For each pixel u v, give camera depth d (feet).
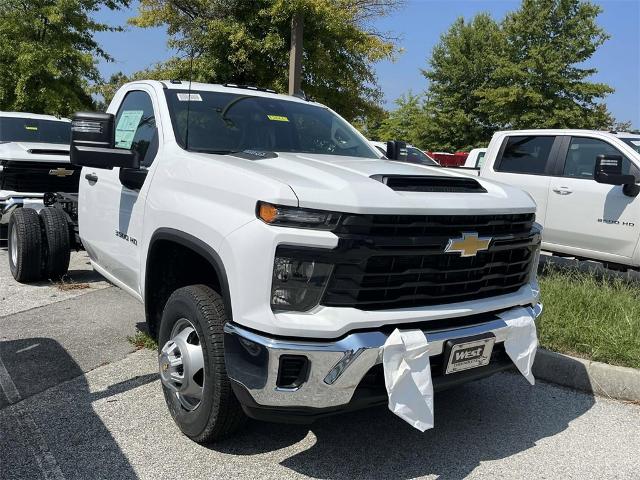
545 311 16.78
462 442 11.59
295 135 14.20
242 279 9.14
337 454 10.91
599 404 13.67
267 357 8.80
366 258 8.97
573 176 25.35
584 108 96.17
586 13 94.27
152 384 13.62
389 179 9.95
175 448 10.84
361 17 48.34
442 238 9.63
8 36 58.70
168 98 13.60
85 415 12.04
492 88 104.37
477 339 10.03
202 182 10.65
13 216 22.44
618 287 19.63
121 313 18.92
